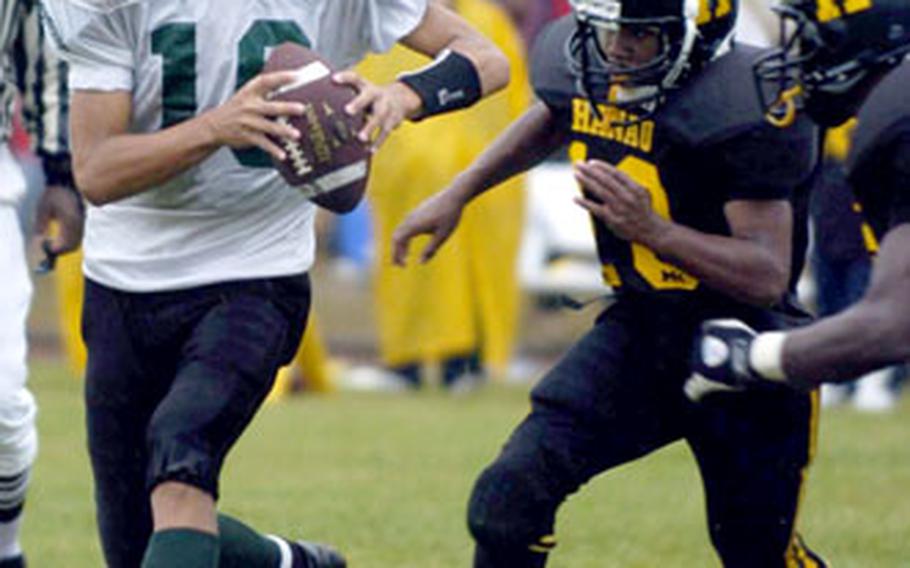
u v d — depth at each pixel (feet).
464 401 140.05
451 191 68.13
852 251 124.98
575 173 61.93
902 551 87.61
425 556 86.43
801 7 57.00
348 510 96.27
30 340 180.96
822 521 93.97
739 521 65.10
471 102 64.95
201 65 63.10
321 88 61.46
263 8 63.46
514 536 63.72
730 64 61.93
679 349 64.03
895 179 51.65
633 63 61.67
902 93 51.80
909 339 50.62
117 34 62.64
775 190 61.82
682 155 62.28
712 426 63.98
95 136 62.64
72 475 107.24
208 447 61.57
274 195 64.49
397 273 144.36
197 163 61.67
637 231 61.62
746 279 61.57
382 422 127.03
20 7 74.49
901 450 116.37
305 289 65.67
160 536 60.23
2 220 70.74
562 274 172.96
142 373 65.72
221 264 64.39
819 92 57.52
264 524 92.79
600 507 97.91
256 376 63.16
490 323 147.74
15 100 73.15
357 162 61.77
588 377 64.39
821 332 51.06
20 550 75.15
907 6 56.08
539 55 65.26
